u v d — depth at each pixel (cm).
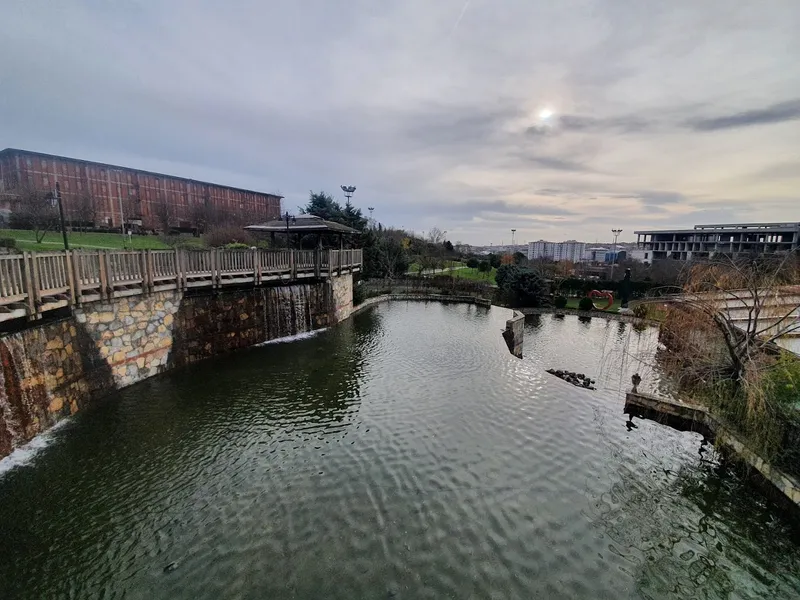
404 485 779
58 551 573
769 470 805
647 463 920
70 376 970
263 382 1274
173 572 548
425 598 530
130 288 1167
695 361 1113
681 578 597
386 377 1391
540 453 931
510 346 1903
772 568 628
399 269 4284
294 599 518
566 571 593
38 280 841
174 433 928
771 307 1005
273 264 1725
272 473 796
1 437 771
